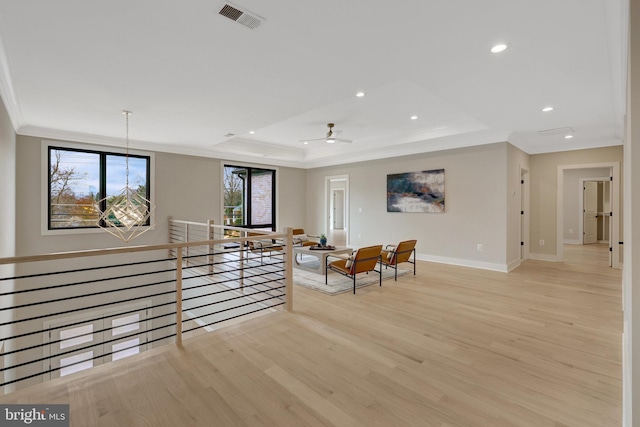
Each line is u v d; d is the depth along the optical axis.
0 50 2.70
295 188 9.24
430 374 2.27
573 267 6.06
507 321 3.29
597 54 2.78
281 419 1.78
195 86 3.51
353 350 2.62
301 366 2.36
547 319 3.35
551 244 6.73
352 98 4.42
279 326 3.13
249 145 7.62
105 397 1.97
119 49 2.70
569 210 9.67
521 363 2.43
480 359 2.49
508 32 2.45
